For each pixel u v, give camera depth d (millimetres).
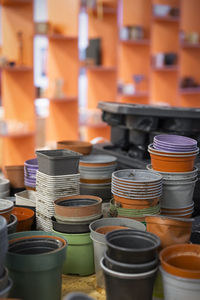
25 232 1473
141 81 6168
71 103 5441
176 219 1425
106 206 2006
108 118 2662
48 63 5363
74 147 2422
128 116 2447
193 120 2281
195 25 7098
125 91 6039
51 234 1474
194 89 6887
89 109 5938
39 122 5668
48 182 1726
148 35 5973
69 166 1759
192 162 1820
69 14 5184
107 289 1333
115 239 1365
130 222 1622
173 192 1815
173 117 2303
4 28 4941
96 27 5797
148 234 1361
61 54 5312
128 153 2492
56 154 1882
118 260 1282
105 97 5898
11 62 4809
